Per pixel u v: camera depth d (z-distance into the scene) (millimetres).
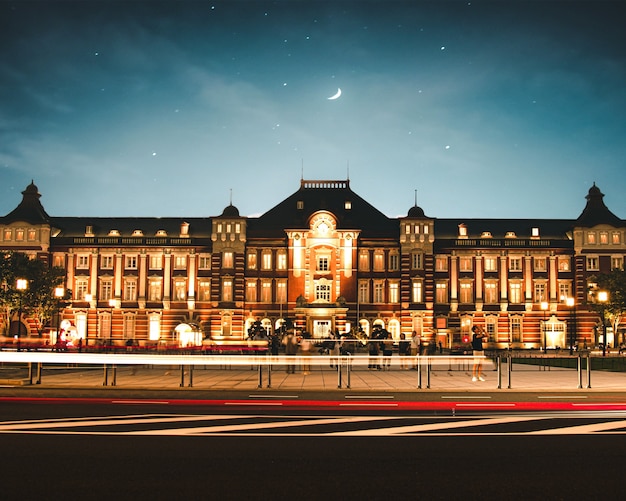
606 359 57406
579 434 15820
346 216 87438
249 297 83375
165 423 17406
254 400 23328
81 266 84312
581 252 83062
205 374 36750
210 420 17969
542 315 83250
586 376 35938
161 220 88938
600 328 82000
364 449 14031
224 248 83188
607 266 83125
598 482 11523
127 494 10672
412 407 21188
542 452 13781
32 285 70438
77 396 24828
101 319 83688
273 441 14875
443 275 83938
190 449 13984
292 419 18203
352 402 22469
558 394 26250
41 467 12383
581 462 12938
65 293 77625
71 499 10391
